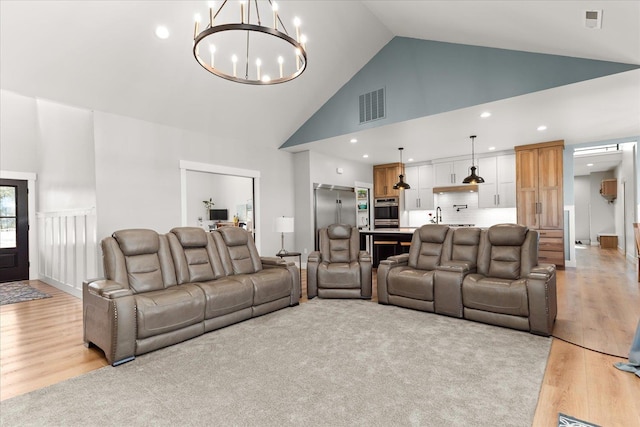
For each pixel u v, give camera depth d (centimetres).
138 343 272
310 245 682
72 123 476
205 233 406
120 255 324
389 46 504
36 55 335
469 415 187
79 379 235
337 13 429
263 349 283
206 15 367
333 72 524
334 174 755
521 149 655
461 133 559
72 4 307
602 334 305
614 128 531
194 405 200
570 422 179
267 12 392
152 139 473
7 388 224
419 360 258
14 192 611
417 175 841
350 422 182
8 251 606
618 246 964
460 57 436
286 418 186
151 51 378
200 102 476
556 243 618
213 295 328
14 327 351
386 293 418
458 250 412
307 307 413
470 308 351
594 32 295
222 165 565
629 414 186
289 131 630
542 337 302
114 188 433
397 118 495
